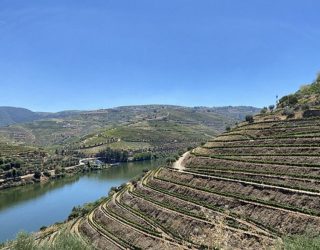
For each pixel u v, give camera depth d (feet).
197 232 361.71
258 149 488.02
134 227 418.92
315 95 642.22
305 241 162.20
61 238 242.37
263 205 349.20
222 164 491.31
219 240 333.42
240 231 327.67
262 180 401.08
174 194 451.94
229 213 366.43
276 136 494.59
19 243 204.03
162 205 435.53
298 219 309.63
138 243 389.60
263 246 299.17
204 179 454.40
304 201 329.93
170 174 522.47
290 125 516.32
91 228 454.40
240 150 512.22
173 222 395.34
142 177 610.65
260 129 549.54
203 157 538.88
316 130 473.26
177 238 369.50
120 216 459.73
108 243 411.54
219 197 397.19
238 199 376.07
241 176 428.97
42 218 653.30
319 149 416.46
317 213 304.71
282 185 370.32
